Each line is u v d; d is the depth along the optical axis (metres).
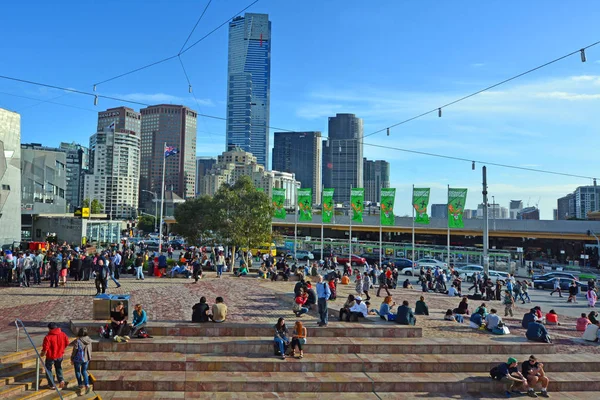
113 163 189.50
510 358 15.67
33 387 13.17
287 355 16.58
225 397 14.01
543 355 18.11
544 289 44.38
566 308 31.95
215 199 40.53
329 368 15.95
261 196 40.41
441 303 29.28
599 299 37.19
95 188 187.12
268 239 41.44
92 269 28.94
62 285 27.39
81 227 68.06
